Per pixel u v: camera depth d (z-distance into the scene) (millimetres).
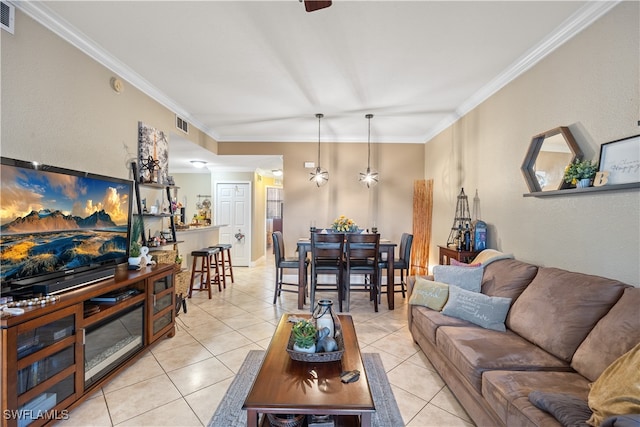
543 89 2551
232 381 2291
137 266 2752
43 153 2121
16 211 1793
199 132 4816
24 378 1585
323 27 2324
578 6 2043
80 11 2111
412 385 2264
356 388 1458
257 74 3096
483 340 2010
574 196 2215
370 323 3502
